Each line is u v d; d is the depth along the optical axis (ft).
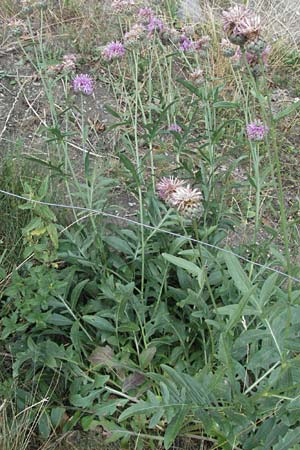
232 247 4.62
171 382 3.19
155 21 4.58
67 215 4.61
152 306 4.00
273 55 7.20
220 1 7.98
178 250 4.10
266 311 3.07
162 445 3.62
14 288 3.58
